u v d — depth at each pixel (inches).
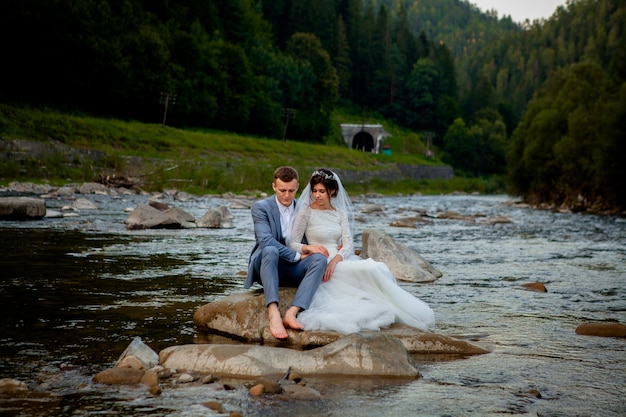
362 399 147.6
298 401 144.9
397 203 1733.5
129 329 213.5
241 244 505.0
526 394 153.5
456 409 141.1
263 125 3732.8
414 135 5728.3
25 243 445.1
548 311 267.9
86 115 2541.8
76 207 820.0
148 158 1930.4
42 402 139.9
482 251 529.7
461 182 3506.4
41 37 2377.0
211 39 3730.3
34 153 1622.8
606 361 187.3
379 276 230.4
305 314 214.7
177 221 641.6
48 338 197.8
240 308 215.9
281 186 238.8
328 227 239.9
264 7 5531.5
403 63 6314.0
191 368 170.2
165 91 2940.5
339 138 4840.1
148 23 3179.1
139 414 133.9
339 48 5954.7
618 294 314.7
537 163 1876.2
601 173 1502.2
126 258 395.2
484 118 6338.6
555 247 581.0
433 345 199.9
